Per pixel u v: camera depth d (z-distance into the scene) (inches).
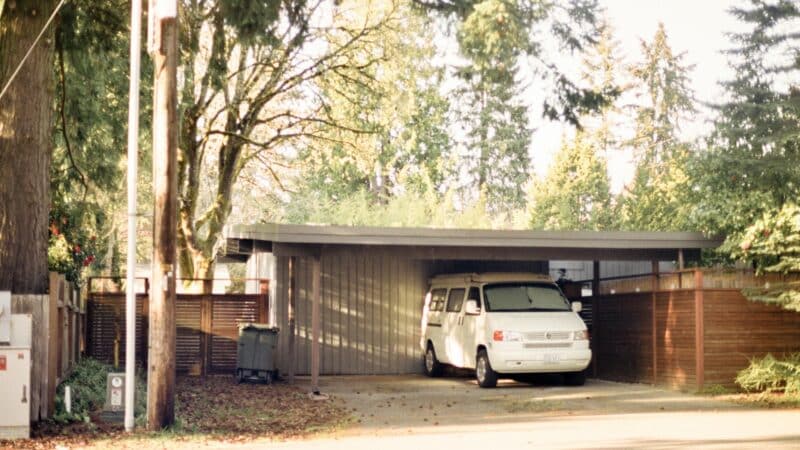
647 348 869.2
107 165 885.8
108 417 565.3
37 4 604.7
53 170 844.0
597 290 958.4
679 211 1132.5
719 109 881.5
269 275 981.8
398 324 1006.4
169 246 548.4
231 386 836.0
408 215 1523.1
